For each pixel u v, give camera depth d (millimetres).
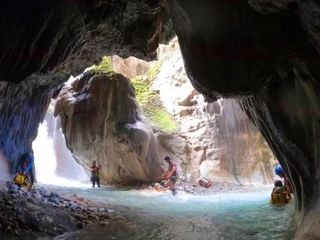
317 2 4738
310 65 6758
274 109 8695
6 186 12914
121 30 11844
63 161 25875
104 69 21641
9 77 9562
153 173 20156
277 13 6922
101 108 20250
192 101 22797
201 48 8125
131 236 9594
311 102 7414
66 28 10422
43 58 10141
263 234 9336
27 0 8617
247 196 16781
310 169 8305
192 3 7738
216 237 9359
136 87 24312
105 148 20172
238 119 21203
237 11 7488
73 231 10008
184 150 21000
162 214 12492
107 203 14406
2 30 8531
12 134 16594
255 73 8023
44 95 17422
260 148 21031
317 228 6934
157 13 11430
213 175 20547
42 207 11094
